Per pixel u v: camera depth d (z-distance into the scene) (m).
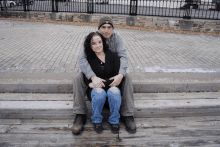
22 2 10.32
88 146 2.09
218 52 4.90
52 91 2.78
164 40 6.31
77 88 2.27
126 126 2.32
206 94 2.85
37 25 8.23
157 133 2.32
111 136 2.24
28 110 2.45
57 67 3.48
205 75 3.18
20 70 3.26
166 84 2.84
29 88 2.74
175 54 4.61
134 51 4.80
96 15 8.90
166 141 2.20
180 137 2.26
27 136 2.21
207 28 7.93
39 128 2.34
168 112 2.61
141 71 3.36
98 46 2.15
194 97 2.77
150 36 6.93
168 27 8.22
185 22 7.94
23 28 7.41
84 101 2.34
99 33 2.25
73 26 8.41
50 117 2.51
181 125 2.47
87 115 2.55
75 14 9.01
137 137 2.24
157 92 2.90
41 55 4.18
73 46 5.07
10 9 10.33
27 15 9.42
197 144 2.16
